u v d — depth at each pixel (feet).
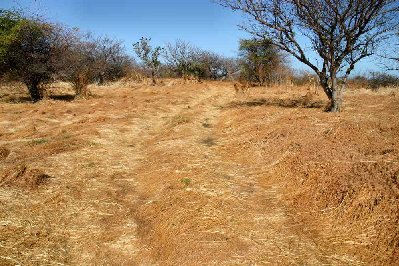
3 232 16.66
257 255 15.12
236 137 34.32
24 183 22.26
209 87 106.01
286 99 62.80
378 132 29.40
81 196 21.48
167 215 18.49
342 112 41.65
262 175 24.30
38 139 33.94
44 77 69.21
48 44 67.72
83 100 66.69
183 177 23.44
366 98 56.65
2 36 61.93
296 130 31.96
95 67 119.24
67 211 19.47
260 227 17.37
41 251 15.58
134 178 25.02
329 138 28.81
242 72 127.24
